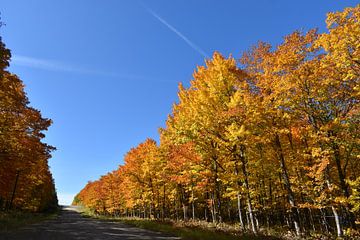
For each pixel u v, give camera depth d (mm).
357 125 12289
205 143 16938
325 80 12734
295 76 13414
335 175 16719
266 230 16328
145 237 16625
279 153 15414
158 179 30453
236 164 16172
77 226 24453
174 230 19391
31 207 42688
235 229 16484
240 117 15125
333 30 11305
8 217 24109
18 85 19266
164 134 22469
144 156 31922
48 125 21922
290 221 26172
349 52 11109
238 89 15961
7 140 18500
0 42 13625
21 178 28828
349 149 13148
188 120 17328
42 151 21844
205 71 17875
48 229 20031
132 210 54188
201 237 15586
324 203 13844
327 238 14289
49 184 53188
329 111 13453
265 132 14906
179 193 33375
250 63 16234
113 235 17312
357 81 11945
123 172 34656
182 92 20000
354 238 12883
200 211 43062
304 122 14469
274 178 18953
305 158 15227
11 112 18328
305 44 13641
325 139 12750
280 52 14188
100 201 67500
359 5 10875
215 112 15797
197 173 18125
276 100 14367
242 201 25688
